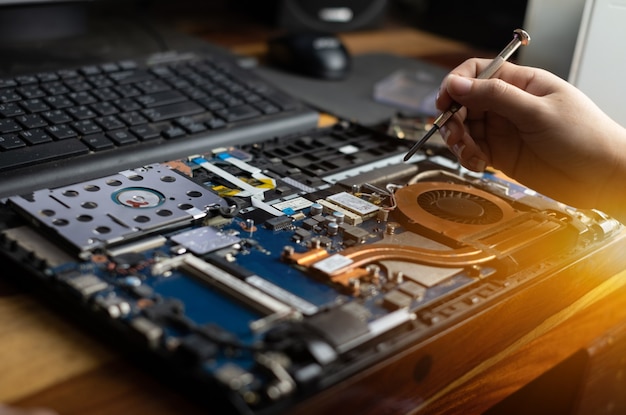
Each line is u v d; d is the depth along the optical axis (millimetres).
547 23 893
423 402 553
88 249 573
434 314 549
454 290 581
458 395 592
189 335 494
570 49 879
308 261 595
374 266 601
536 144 707
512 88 681
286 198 709
